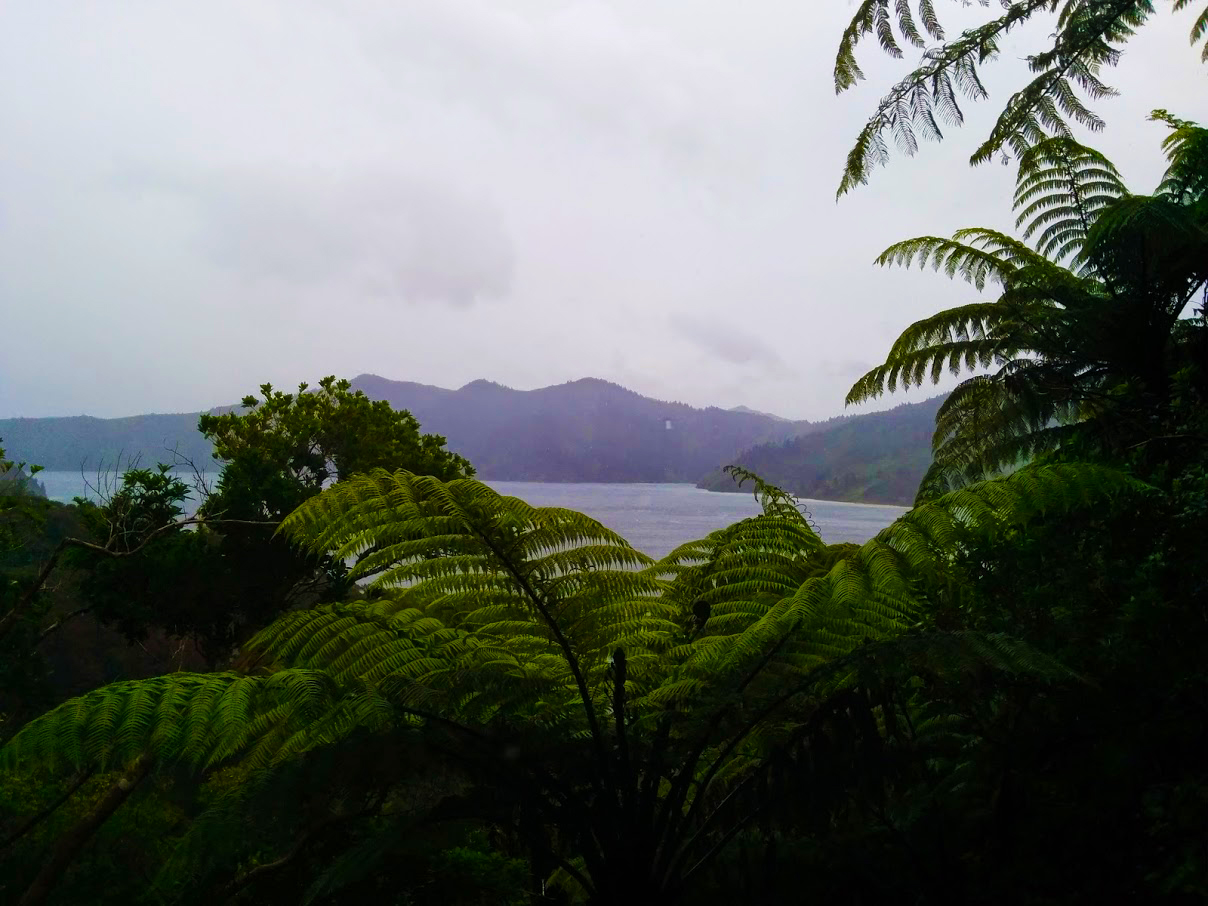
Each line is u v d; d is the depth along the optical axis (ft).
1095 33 9.79
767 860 8.04
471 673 8.32
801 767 7.93
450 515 9.00
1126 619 8.41
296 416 35.27
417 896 9.05
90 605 29.84
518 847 10.35
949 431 18.85
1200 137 17.19
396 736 7.88
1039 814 7.83
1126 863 7.23
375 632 9.39
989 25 9.70
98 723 7.88
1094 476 9.07
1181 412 12.37
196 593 29.63
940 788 9.19
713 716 8.32
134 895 11.16
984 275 18.84
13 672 25.52
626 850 8.16
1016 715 9.02
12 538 27.91
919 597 10.08
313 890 7.45
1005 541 9.78
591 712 8.39
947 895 7.72
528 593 9.16
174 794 13.80
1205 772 7.23
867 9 10.03
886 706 8.37
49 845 13.42
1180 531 8.82
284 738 9.10
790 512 12.00
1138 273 16.22
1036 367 16.35
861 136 10.47
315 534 9.70
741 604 10.64
